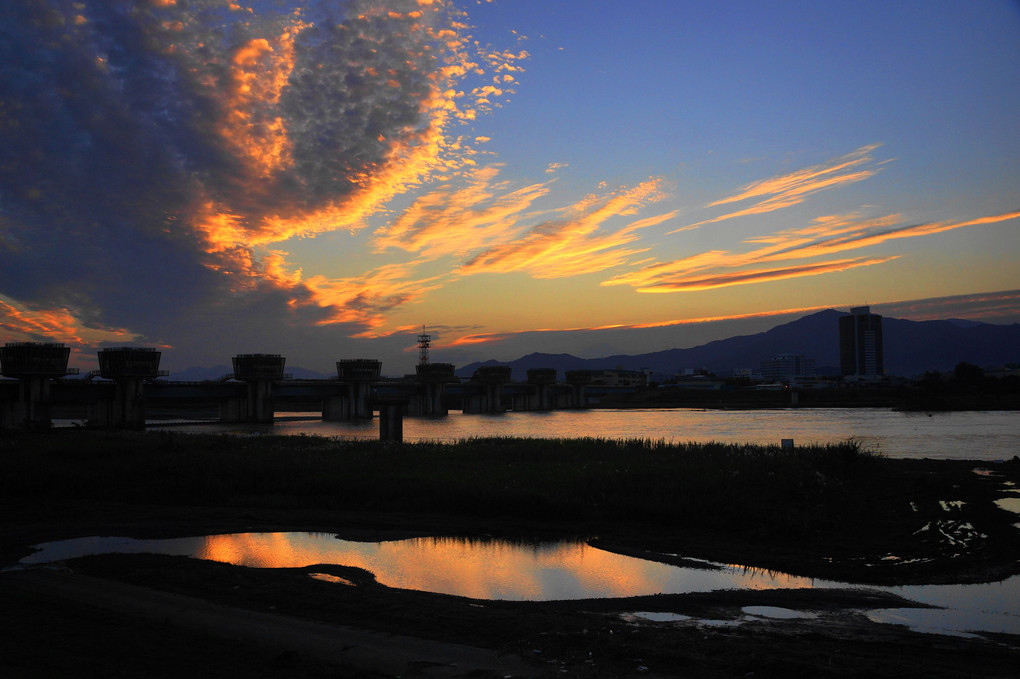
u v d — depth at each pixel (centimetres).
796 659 1338
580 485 3325
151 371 15462
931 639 1499
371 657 1373
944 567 2117
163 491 3603
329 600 1767
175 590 1881
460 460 4347
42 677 1262
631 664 1333
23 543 2642
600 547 2492
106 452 5153
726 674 1279
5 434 8306
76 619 1633
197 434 7350
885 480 3512
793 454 4284
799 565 2177
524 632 1517
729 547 2434
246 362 18338
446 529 2814
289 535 2772
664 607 1783
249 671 1298
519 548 2505
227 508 3347
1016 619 1670
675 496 3045
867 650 1425
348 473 3884
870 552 2309
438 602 1764
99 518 3114
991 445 7331
